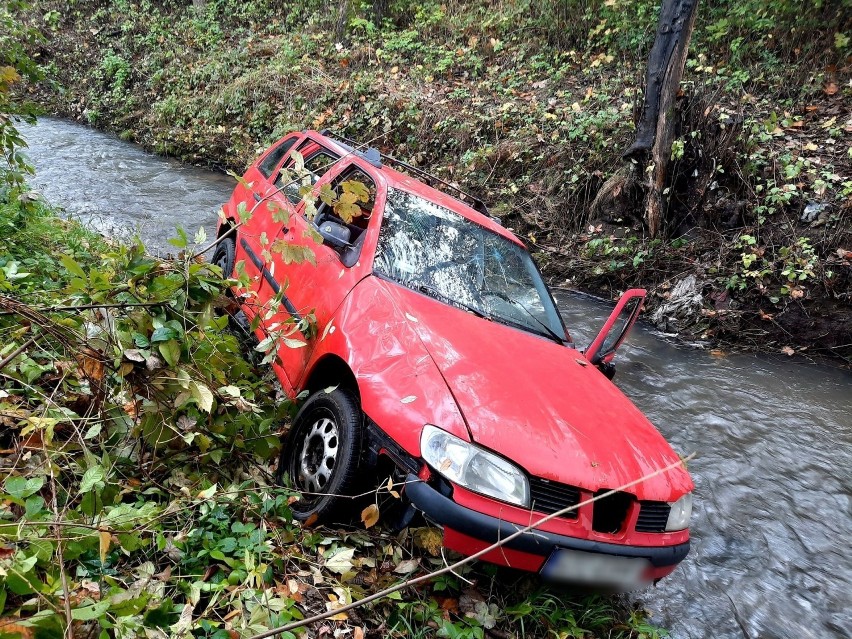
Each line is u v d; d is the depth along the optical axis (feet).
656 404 19.15
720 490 15.29
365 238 12.88
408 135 40.34
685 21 27.07
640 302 13.57
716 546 13.38
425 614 9.04
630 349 23.02
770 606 11.82
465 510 8.62
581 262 29.66
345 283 12.13
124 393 9.52
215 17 66.18
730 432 17.97
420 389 9.58
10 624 5.58
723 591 12.07
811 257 24.57
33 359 10.35
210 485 9.94
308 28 59.06
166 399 9.70
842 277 24.23
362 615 8.89
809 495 15.51
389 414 9.50
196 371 9.99
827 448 17.66
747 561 13.03
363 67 50.08
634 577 9.55
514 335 12.28
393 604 9.20
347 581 9.32
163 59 58.65
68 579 7.12
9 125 17.37
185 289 10.38
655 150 28.14
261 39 59.26
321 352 11.41
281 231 15.23
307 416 11.09
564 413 10.05
